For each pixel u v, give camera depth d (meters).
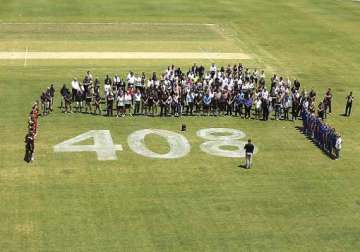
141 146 62.81
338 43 105.56
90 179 55.41
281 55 98.44
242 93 73.69
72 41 100.75
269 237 47.56
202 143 64.38
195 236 47.22
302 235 48.03
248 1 130.50
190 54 96.19
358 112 77.00
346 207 52.44
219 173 57.75
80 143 62.97
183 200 52.44
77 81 75.94
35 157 59.31
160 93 72.44
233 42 103.81
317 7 129.00
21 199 51.47
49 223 48.09
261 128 69.75
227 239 47.03
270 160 61.12
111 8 120.81
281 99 73.12
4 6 118.88
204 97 73.12
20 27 106.81
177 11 120.50
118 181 55.31
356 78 89.81
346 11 127.06
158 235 47.12
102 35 104.50
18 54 92.94
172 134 66.31
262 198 53.41
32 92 77.62
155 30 108.50
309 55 99.12
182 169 58.22
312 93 76.31
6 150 60.62
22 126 66.81
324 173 58.72
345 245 46.94
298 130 69.62
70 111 72.44
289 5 128.88
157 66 89.62
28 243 45.44
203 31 109.00
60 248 44.97
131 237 46.72
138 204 51.47
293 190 55.06
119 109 71.50
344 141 67.00
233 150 63.00
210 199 52.84
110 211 50.19
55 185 54.06
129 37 104.06
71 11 117.69
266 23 115.19
